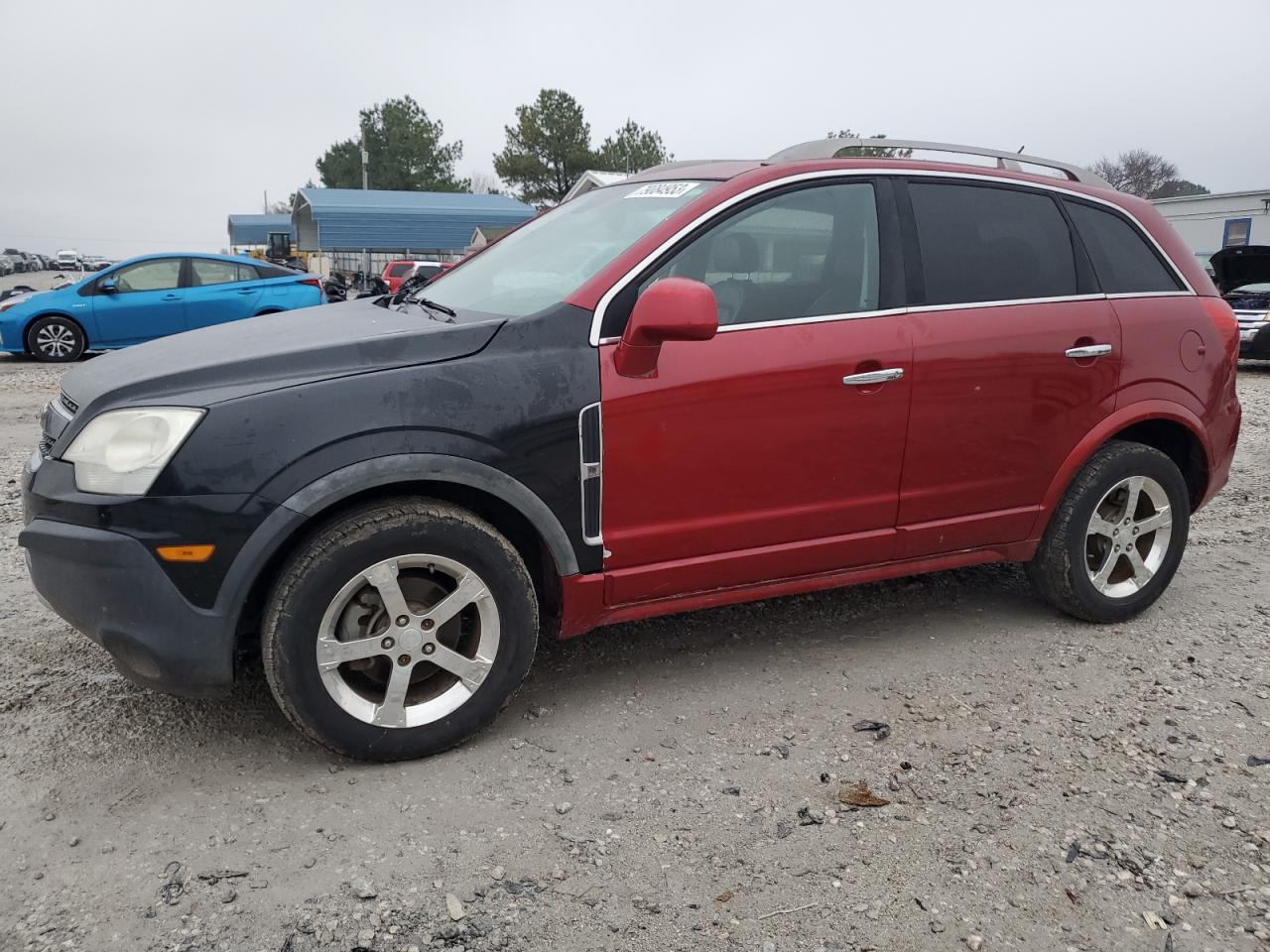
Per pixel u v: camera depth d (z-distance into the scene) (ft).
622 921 7.52
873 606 14.16
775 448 10.67
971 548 12.41
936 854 8.39
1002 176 12.46
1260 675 11.96
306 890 7.76
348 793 9.10
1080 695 11.37
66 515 8.73
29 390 35.09
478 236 107.04
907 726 10.59
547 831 8.61
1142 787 9.45
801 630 13.23
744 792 9.27
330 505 8.91
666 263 10.30
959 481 11.91
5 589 13.92
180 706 10.58
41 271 237.25
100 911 7.46
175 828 8.50
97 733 10.00
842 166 11.43
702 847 8.44
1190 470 14.11
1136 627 13.51
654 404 10.00
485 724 9.93
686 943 7.32
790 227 10.96
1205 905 7.83
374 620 9.36
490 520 10.26
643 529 10.26
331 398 8.91
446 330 9.59
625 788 9.30
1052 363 12.13
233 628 8.80
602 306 9.99
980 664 12.18
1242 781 9.57
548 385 9.61
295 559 8.91
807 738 10.31
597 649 12.52
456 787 9.25
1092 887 8.02
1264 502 20.54
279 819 8.67
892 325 11.19
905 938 7.41
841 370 10.84
